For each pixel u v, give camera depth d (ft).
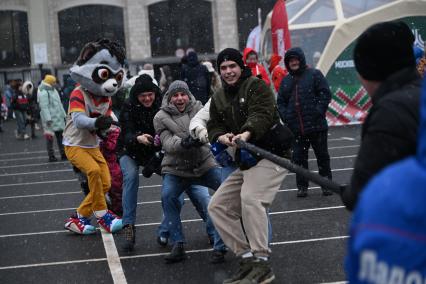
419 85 11.80
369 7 77.41
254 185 20.58
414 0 75.87
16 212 38.11
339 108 74.90
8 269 25.89
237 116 21.22
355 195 11.12
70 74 28.99
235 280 20.86
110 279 23.73
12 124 124.98
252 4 161.58
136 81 27.07
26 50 163.22
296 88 35.96
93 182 29.66
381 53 11.96
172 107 24.99
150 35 162.20
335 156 52.49
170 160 24.98
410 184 7.02
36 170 56.44
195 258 25.55
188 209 35.12
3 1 161.68
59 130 61.26
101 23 162.71
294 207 34.22
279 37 58.44
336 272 22.86
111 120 28.40
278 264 24.30
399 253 6.95
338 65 75.77
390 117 10.87
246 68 21.53
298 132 36.01
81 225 30.68
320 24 77.56
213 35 162.09
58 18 163.22
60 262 26.43
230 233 21.15
